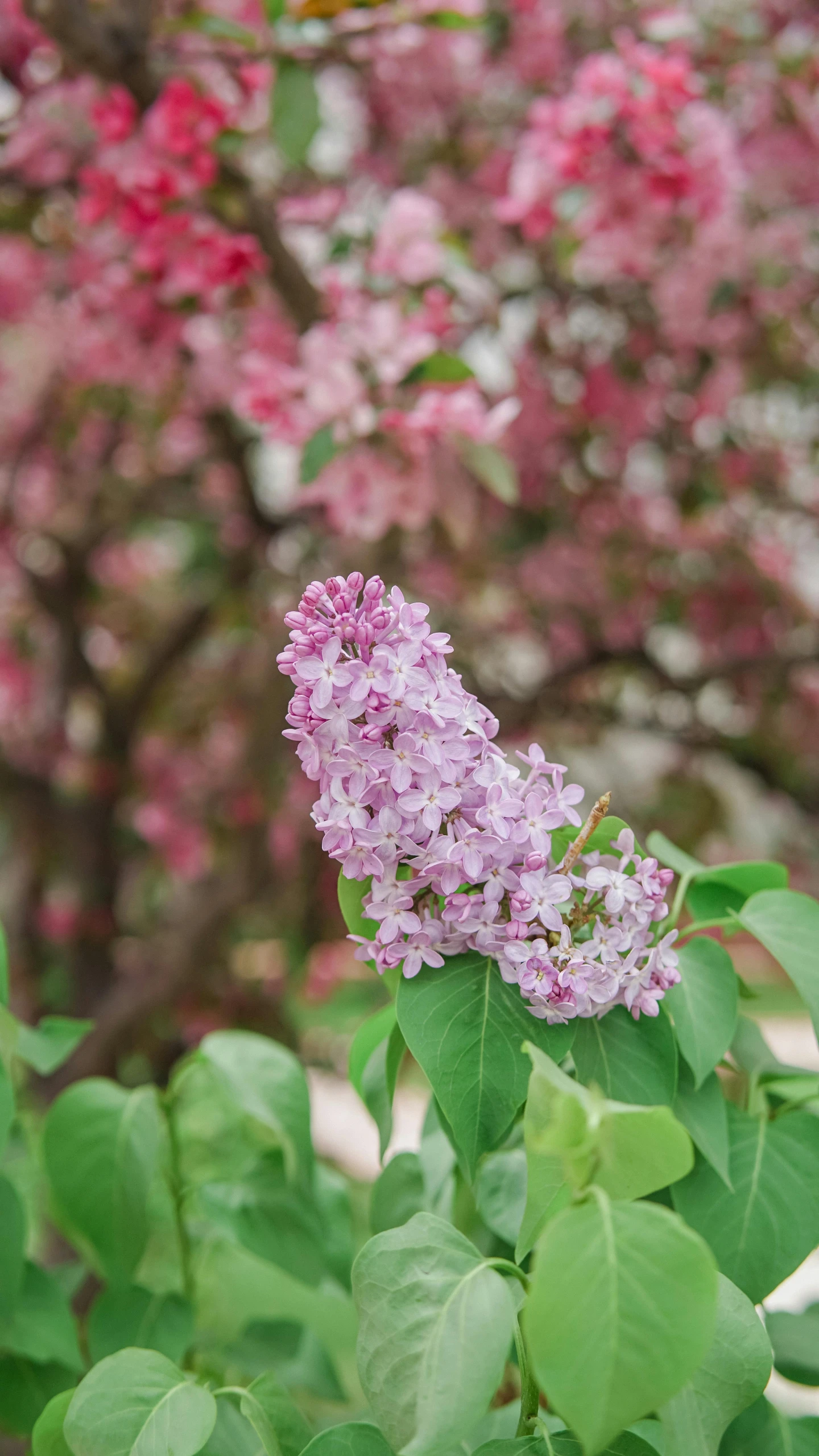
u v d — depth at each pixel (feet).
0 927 2.59
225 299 5.63
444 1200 2.71
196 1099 3.06
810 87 6.80
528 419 7.75
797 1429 2.52
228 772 9.40
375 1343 2.16
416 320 5.10
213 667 11.97
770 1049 2.68
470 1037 2.30
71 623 10.48
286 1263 2.85
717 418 8.61
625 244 5.95
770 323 8.00
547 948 2.27
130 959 10.09
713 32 6.78
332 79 7.48
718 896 2.65
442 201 7.64
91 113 5.19
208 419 8.52
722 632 10.12
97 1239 2.79
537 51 7.29
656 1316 1.99
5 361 9.58
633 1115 2.05
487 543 8.36
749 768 9.80
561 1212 2.03
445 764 2.25
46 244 6.52
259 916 10.12
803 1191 2.44
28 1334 2.70
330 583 2.29
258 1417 2.37
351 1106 13.39
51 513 11.27
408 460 4.98
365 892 2.37
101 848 10.21
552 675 9.23
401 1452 2.09
